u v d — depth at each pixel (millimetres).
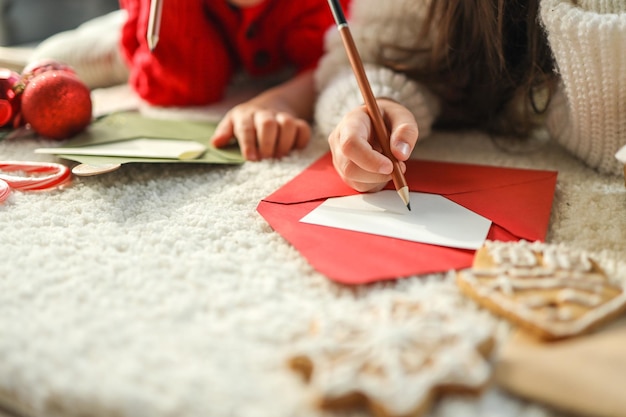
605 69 579
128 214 565
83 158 623
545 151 686
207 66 836
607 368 386
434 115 741
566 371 385
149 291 456
